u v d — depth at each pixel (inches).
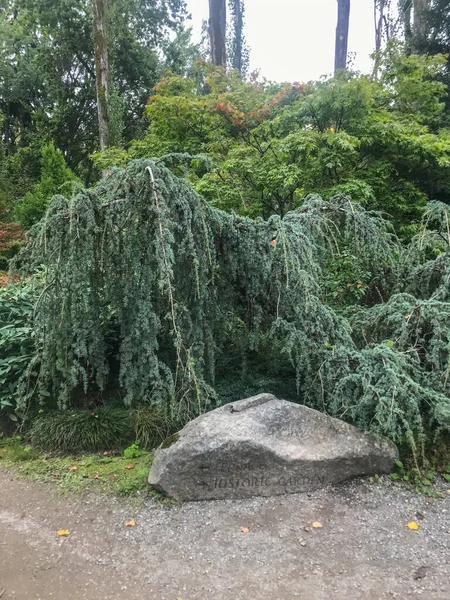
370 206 258.8
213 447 107.8
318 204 163.3
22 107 847.7
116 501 111.0
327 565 89.0
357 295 184.7
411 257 169.3
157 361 132.9
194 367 136.9
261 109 308.2
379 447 117.3
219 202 225.9
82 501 111.7
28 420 148.1
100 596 82.4
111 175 135.4
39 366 151.3
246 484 110.3
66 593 83.0
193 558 91.7
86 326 134.0
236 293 154.5
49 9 655.1
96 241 129.5
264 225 144.3
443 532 98.3
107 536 99.0
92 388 156.9
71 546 96.0
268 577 86.1
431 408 121.0
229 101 313.1
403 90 313.0
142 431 135.1
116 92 524.4
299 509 106.0
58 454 134.2
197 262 124.6
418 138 254.2
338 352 129.7
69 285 127.0
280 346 153.9
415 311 136.8
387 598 80.6
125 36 693.9
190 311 142.1
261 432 112.6
